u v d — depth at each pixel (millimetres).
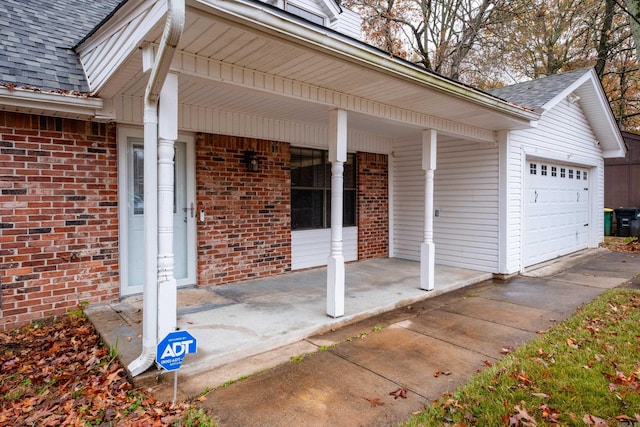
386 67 3564
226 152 5598
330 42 3072
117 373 2961
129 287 4824
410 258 8062
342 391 2773
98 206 4465
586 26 15109
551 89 7371
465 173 7141
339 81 3854
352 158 7746
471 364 3209
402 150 8188
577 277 6625
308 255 6840
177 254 5328
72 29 5195
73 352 3387
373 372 3074
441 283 5949
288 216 6445
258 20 2627
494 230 6746
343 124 4289
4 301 3893
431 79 4051
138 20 2805
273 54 3145
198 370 3076
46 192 4117
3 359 3248
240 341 3496
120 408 2525
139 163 4875
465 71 15141
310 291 5293
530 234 7492
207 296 4980
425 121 5359
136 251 4887
